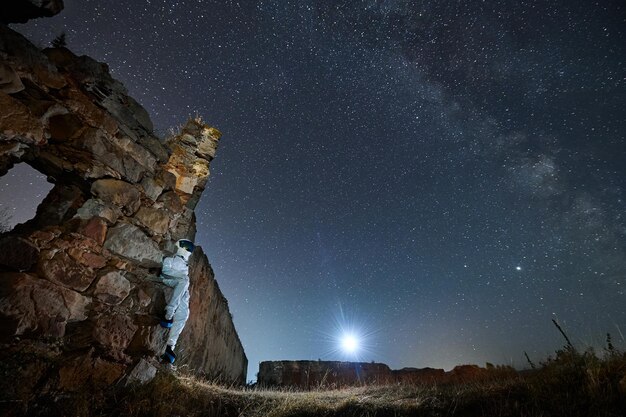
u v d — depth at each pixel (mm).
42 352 2588
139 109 4129
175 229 4418
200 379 4934
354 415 3271
